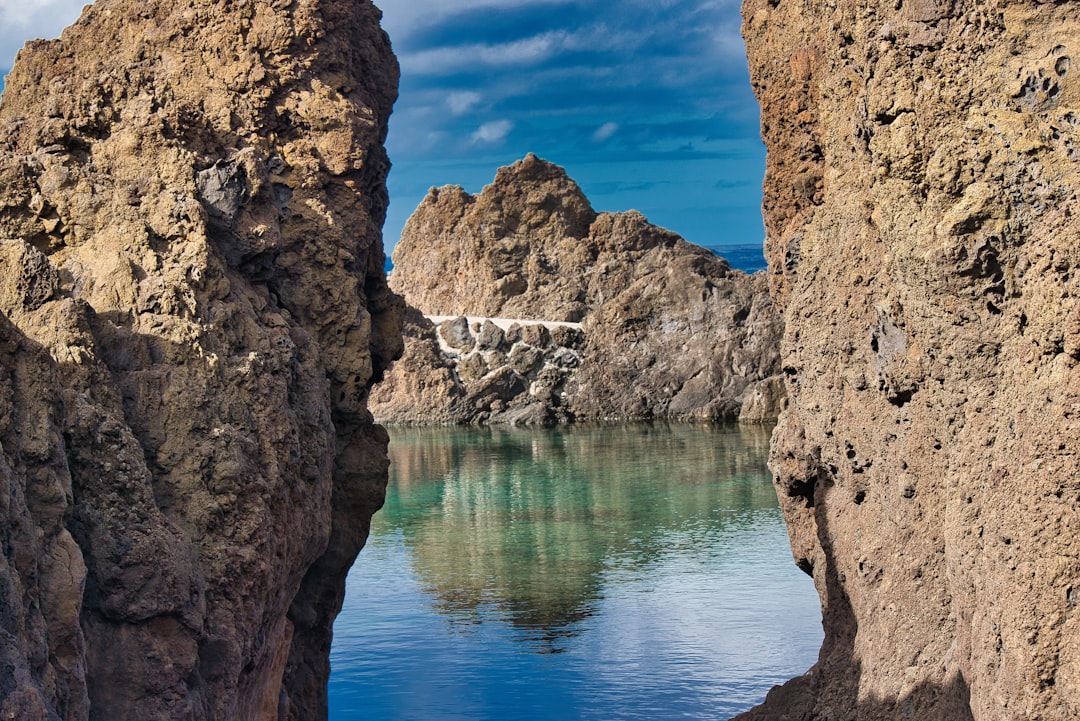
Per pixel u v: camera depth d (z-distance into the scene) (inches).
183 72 979.9
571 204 4805.6
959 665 652.1
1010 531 511.5
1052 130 557.0
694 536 2170.3
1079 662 478.6
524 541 2210.9
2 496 537.0
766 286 4151.1
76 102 854.5
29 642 537.6
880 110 632.4
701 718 1230.9
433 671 1419.8
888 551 772.0
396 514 2549.2
